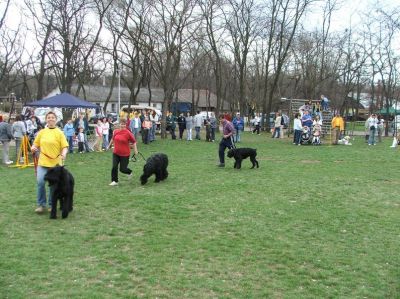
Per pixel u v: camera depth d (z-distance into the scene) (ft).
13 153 66.13
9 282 17.79
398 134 86.94
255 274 19.01
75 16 120.88
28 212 29.19
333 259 20.93
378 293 17.35
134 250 21.81
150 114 87.45
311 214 29.27
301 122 84.89
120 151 38.83
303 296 16.97
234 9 124.57
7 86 155.02
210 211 29.78
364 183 41.45
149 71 143.74
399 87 198.70
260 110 190.70
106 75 246.68
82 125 67.36
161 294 16.88
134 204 31.50
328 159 60.39
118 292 16.97
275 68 147.23
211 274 18.90
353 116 182.50
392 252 22.07
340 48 161.17
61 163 28.60
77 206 30.91
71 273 18.76
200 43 131.03
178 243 22.91
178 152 67.05
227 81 182.80
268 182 41.06
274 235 24.56
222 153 50.90
